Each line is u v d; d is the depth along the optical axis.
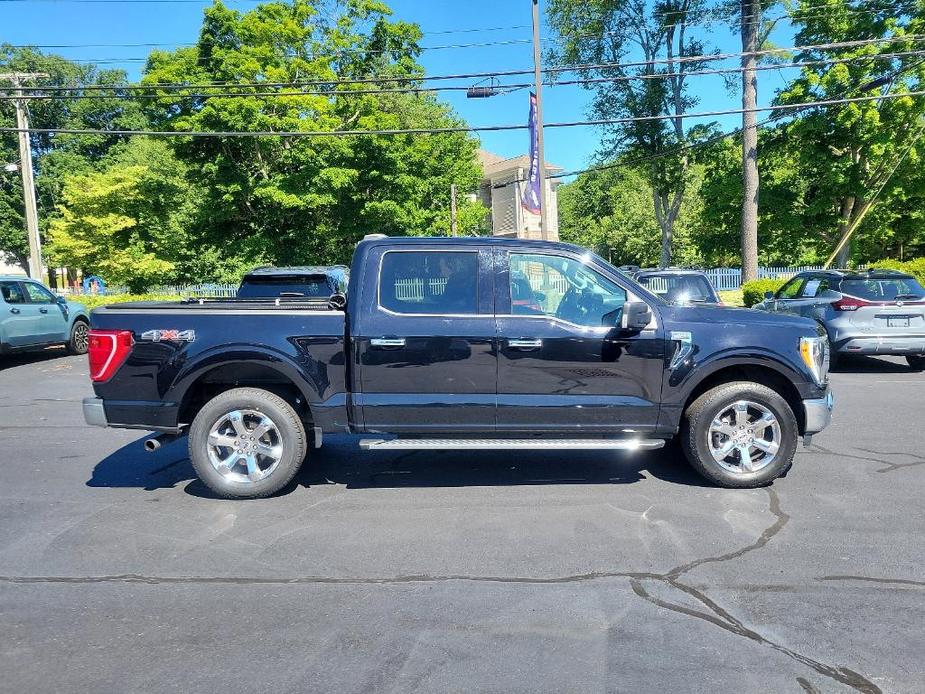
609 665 3.02
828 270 12.74
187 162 27.02
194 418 5.48
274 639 3.29
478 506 5.14
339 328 5.27
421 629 3.36
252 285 9.98
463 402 5.26
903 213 28.45
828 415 5.40
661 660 3.05
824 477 5.72
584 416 5.31
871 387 10.17
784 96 24.08
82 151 47.66
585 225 57.81
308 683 2.92
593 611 3.52
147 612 3.56
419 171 27.73
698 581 3.84
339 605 3.62
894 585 3.76
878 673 2.94
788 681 2.89
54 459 6.68
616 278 5.36
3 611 3.59
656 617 3.45
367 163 26.17
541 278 5.34
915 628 3.31
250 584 3.88
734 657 3.08
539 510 5.04
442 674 2.97
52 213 45.25
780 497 5.23
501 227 44.25
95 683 2.94
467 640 3.25
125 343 5.26
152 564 4.17
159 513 5.08
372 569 4.06
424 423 5.32
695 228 40.84
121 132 16.30
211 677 2.98
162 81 24.50
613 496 5.32
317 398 5.29
